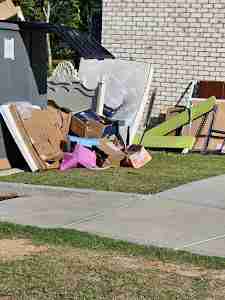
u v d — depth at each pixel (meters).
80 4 94.81
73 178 21.53
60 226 15.73
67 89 29.53
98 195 19.08
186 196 19.19
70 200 18.45
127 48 32.28
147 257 13.52
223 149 28.59
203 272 12.74
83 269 12.67
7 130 23.05
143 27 31.95
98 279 12.13
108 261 13.22
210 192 19.81
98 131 25.03
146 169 23.78
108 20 32.53
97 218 16.56
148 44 31.91
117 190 19.78
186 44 31.30
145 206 17.91
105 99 29.94
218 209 17.80
